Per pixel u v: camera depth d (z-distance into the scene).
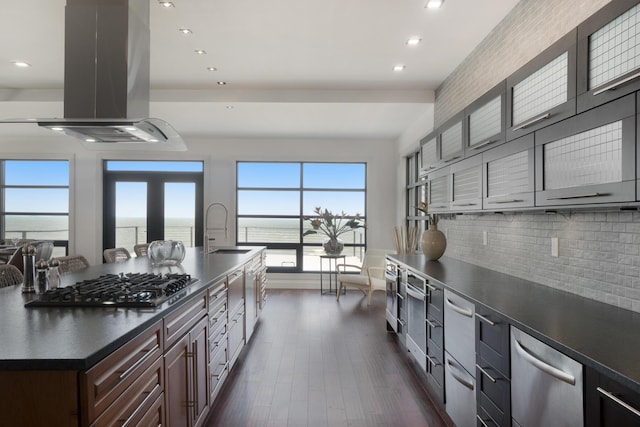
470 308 1.92
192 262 3.18
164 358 1.57
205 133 6.24
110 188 6.64
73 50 2.19
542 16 2.33
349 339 3.79
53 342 1.15
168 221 6.66
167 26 2.94
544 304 1.77
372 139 6.66
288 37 3.12
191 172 6.68
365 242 6.73
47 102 4.31
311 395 2.60
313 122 5.42
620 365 1.01
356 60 3.58
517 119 2.06
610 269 1.77
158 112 4.84
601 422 1.03
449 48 3.33
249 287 3.60
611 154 1.39
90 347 1.11
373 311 4.94
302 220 6.75
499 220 2.83
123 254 3.72
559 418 1.21
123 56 2.18
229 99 4.36
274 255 6.75
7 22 2.85
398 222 6.52
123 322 1.35
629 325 1.42
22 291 1.86
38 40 3.14
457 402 2.10
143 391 1.38
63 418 1.04
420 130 5.05
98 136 2.44
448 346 2.23
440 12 2.75
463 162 2.76
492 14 2.78
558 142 1.71
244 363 3.17
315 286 6.63
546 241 2.26
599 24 1.43
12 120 2.09
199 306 2.04
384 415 2.34
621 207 1.46
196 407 1.97
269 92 4.38
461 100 3.63
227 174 6.59
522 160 2.00
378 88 4.36
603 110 1.41
